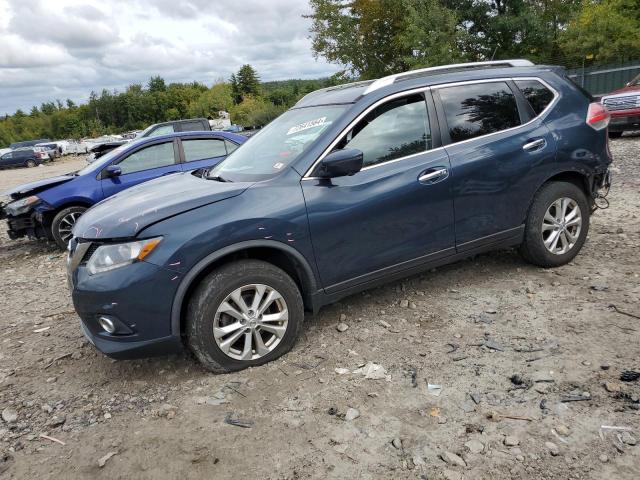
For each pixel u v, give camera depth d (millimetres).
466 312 4051
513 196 4316
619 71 23625
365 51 30734
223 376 3422
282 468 2559
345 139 3732
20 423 3158
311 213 3508
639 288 4148
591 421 2691
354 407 2986
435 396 3023
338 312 4242
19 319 4961
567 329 3631
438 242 4047
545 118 4477
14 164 38719
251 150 4297
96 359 3912
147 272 3111
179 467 2627
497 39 27391
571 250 4695
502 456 2510
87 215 3703
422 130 3992
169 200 3432
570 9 26078
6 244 8836
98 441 2906
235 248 3287
